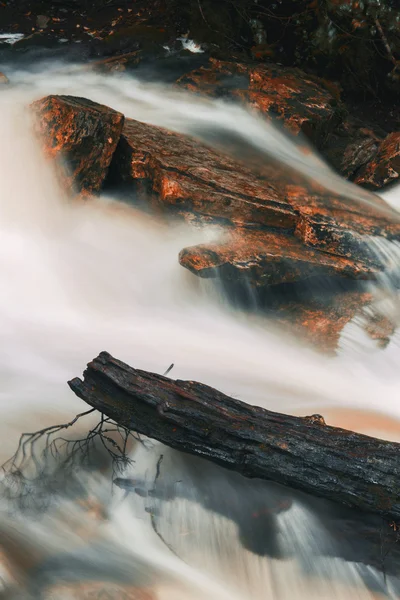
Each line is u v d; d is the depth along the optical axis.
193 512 4.94
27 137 8.02
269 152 9.32
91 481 5.07
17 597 4.10
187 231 7.84
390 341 7.57
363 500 4.69
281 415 5.03
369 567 4.78
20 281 7.41
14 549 4.41
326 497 4.76
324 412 6.34
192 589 4.48
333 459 4.78
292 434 4.89
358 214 8.27
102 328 7.17
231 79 10.87
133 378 5.02
